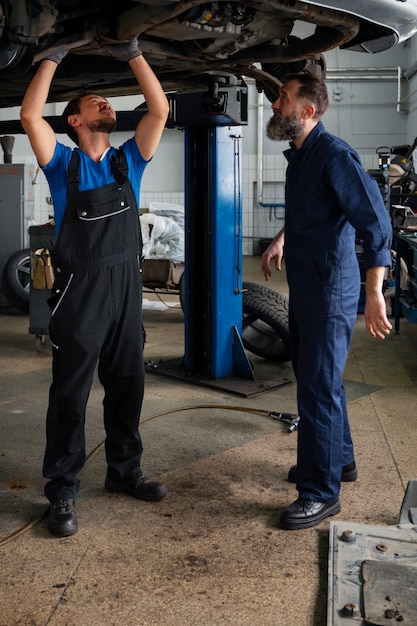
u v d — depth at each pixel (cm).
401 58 1234
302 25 1171
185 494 269
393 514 250
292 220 241
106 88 406
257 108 1280
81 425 243
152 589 202
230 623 186
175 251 669
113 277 235
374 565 204
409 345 539
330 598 191
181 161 1309
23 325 625
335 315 237
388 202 640
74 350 232
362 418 362
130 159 242
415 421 356
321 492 245
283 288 867
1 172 681
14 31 236
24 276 680
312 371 240
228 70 354
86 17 252
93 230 230
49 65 227
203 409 378
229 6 246
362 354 509
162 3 222
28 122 225
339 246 236
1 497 265
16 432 339
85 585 203
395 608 183
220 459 305
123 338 244
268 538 233
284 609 192
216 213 410
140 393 256
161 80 383
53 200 238
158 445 321
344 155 230
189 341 436
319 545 228
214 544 229
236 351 434
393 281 663
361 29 286
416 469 292
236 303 434
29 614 188
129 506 258
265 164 1306
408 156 733
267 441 328
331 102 1263
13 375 450
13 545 227
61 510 236
